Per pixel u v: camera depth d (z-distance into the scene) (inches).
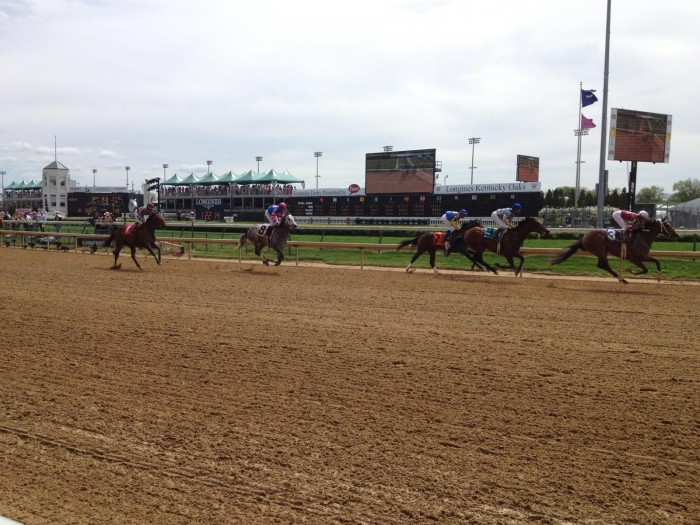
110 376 212.7
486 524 116.6
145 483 133.9
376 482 133.4
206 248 909.2
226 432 161.8
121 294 413.1
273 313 338.3
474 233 556.4
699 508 122.0
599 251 500.4
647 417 170.6
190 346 256.2
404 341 266.1
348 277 541.0
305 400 186.9
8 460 145.7
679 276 549.6
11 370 219.9
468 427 164.1
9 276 523.5
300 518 119.0
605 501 124.8
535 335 281.0
